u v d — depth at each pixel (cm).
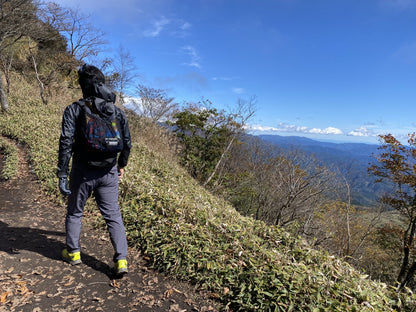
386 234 1833
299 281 251
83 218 404
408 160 1730
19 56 1995
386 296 273
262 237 370
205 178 1766
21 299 222
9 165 633
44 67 2159
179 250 303
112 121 247
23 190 526
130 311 228
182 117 1806
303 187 1348
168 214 382
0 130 980
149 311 231
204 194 884
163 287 266
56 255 297
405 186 1775
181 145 1791
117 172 278
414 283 1656
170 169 1043
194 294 261
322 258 308
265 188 1694
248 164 2064
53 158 656
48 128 994
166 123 1683
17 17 1470
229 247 318
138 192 450
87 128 235
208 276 275
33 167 643
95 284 257
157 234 337
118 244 268
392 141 1758
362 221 1869
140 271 289
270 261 284
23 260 278
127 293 251
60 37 2233
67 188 244
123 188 461
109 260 303
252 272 267
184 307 241
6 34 1502
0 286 233
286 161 1545
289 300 240
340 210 1775
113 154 254
